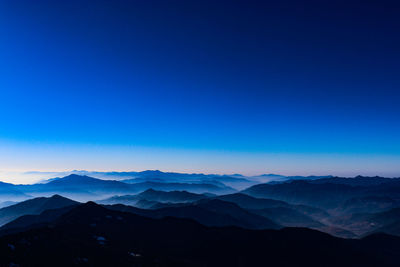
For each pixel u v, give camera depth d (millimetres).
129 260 115688
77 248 112812
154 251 148375
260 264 174375
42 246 106125
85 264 100625
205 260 163875
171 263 129250
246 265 169500
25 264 89688
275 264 177125
